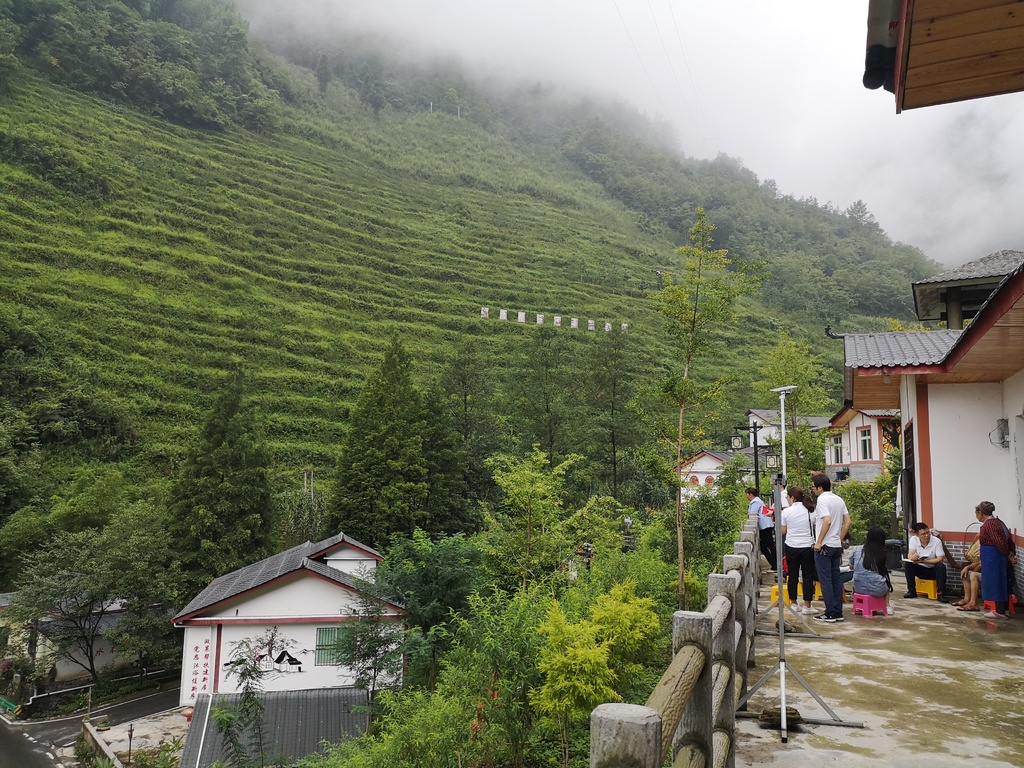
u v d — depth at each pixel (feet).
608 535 50.52
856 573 29.50
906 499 44.11
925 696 17.76
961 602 30.94
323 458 177.47
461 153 520.42
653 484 79.71
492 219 386.73
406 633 48.85
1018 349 25.67
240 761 40.73
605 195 563.48
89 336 198.08
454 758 23.54
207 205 278.26
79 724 77.92
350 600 67.05
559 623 20.31
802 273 448.24
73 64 310.24
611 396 115.44
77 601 88.99
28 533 115.03
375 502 100.48
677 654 7.45
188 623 68.59
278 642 67.97
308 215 307.99
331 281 268.41
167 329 210.79
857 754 13.83
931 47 11.31
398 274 293.23
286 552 90.63
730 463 52.39
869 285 440.86
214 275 242.78
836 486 75.82
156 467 165.37
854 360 36.50
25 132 256.93
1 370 175.32
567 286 320.70
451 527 102.68
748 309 357.20
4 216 223.10
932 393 37.45
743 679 16.38
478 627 29.71
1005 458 34.91
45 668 87.10
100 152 273.95
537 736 22.12
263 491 100.12
